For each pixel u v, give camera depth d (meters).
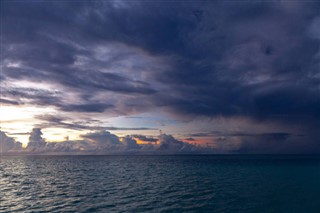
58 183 52.06
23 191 40.91
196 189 42.47
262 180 53.00
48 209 27.84
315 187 42.16
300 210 26.67
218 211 26.77
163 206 29.36
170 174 72.38
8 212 26.56
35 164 134.88
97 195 37.03
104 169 95.69
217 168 91.62
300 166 91.00
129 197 35.31
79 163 147.62
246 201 31.44
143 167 106.88
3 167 107.38
